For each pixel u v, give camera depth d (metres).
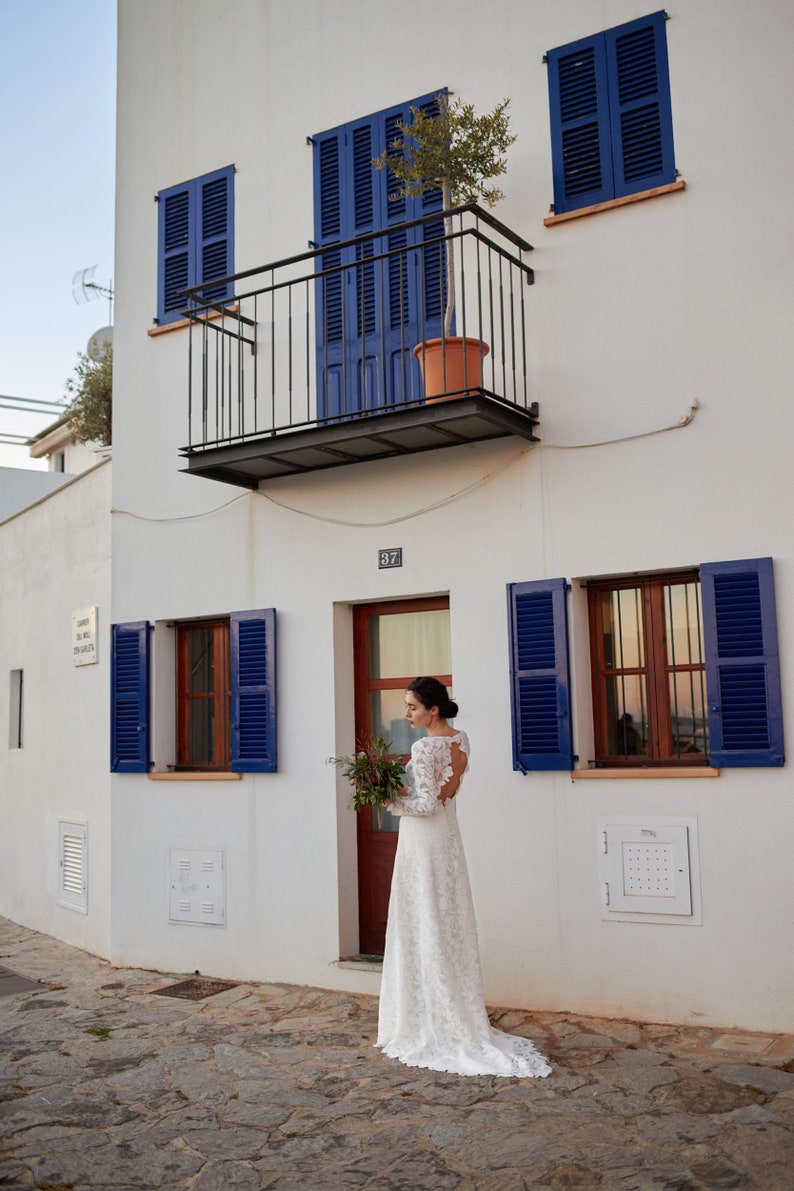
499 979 5.93
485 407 5.74
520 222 6.31
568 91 6.23
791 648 5.28
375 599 6.71
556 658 5.89
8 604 10.25
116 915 7.63
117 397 8.11
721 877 5.36
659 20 5.95
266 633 7.04
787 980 5.16
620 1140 4.00
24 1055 5.39
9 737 10.05
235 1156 4.06
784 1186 3.58
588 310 6.03
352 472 6.82
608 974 5.62
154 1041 5.57
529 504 6.12
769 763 5.24
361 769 5.16
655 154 5.91
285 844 6.88
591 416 5.96
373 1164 3.93
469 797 6.13
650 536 5.72
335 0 7.26
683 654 5.86
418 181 6.34
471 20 6.64
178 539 7.64
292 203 7.36
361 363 6.37
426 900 5.13
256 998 6.44
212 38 7.88
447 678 6.66
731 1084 4.51
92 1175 3.94
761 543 5.42
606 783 5.70
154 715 7.63
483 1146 4.02
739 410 5.53
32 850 9.30
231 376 7.47
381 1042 5.31
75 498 8.83
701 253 5.71
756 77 5.62
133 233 8.18
